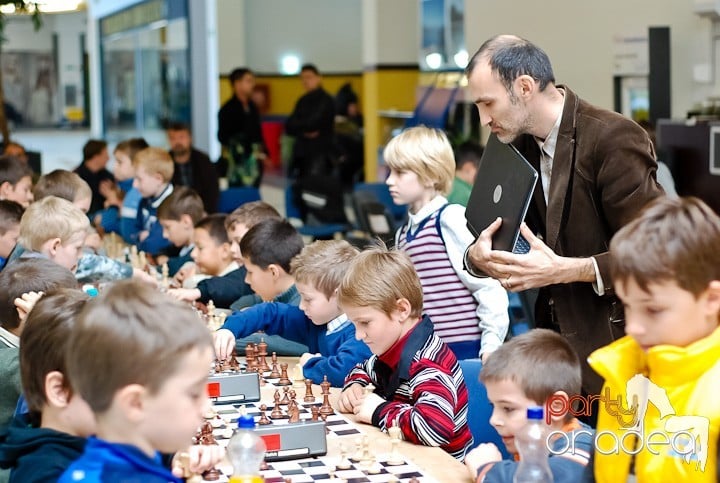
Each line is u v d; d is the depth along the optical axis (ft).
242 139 39.73
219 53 57.11
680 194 24.85
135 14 69.00
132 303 5.65
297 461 8.34
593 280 9.72
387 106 43.75
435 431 8.87
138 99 69.77
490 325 12.89
